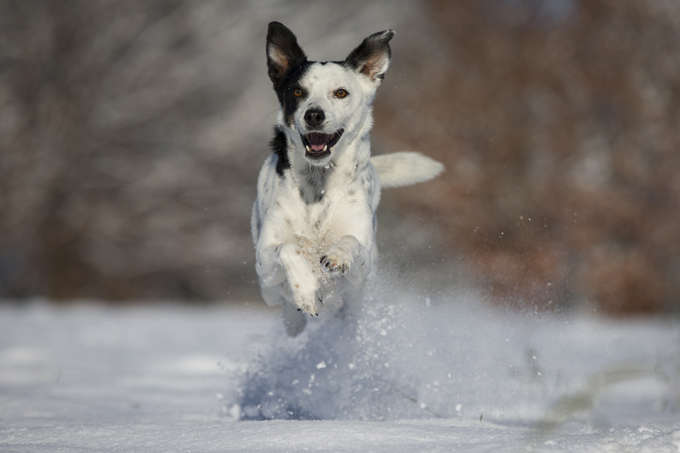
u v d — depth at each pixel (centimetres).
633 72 1698
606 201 1580
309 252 514
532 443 308
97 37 2298
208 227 2347
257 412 473
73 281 2283
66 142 2234
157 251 2336
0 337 1004
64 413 466
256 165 2370
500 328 664
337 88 511
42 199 2186
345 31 2462
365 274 492
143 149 2389
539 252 1555
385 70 544
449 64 1869
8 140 2169
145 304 2331
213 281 2397
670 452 302
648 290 1499
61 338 1023
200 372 706
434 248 1655
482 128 1778
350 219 508
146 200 2328
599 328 1048
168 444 327
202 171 2345
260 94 2389
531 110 1798
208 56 2400
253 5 2441
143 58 2352
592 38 1755
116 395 565
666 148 1628
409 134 1795
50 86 2234
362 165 526
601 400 413
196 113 2436
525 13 1836
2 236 2169
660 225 1546
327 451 303
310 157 486
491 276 1537
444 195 1689
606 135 1727
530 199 1670
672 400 499
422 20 1998
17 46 2214
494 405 466
